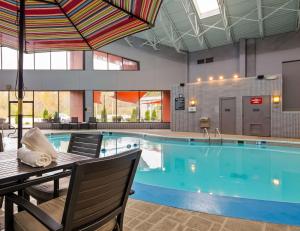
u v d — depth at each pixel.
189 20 9.43
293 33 10.41
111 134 11.66
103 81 13.78
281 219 2.10
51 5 2.21
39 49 2.89
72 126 12.91
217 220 2.07
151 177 4.82
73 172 0.83
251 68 11.46
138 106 14.11
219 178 4.77
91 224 0.98
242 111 10.16
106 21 2.27
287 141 7.80
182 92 11.75
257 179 4.69
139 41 13.84
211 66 12.80
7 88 12.55
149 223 2.00
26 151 1.55
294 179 4.67
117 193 1.10
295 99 10.29
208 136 9.53
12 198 1.19
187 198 2.62
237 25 10.22
